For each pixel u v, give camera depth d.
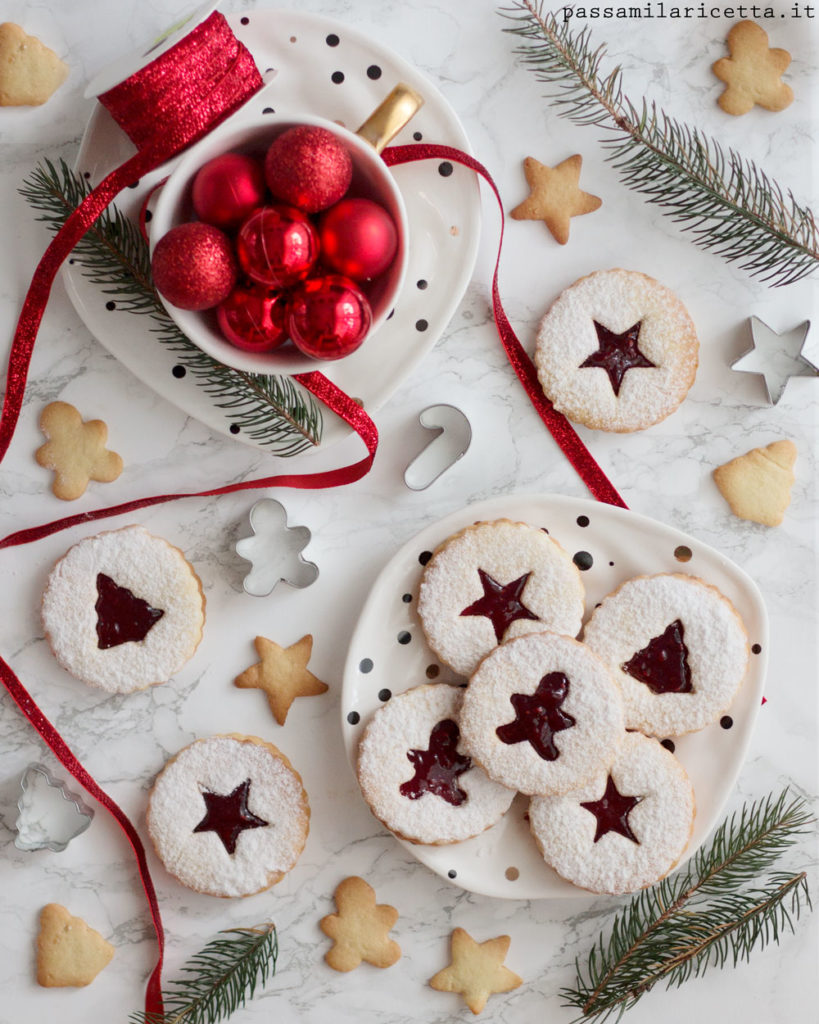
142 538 0.63
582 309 0.64
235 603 0.65
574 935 0.65
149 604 0.63
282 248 0.56
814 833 0.65
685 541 0.63
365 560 0.65
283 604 0.65
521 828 0.64
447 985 0.65
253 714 0.65
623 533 0.64
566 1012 0.65
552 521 0.64
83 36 0.63
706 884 0.63
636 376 0.63
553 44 0.62
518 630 0.63
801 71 0.65
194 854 0.63
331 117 0.62
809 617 0.65
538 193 0.64
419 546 0.63
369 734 0.62
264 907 0.65
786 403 0.65
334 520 0.65
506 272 0.65
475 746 0.62
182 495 0.63
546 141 0.64
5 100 0.62
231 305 0.58
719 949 0.64
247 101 0.59
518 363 0.64
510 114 0.64
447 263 0.62
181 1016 0.63
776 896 0.63
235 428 0.63
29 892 0.65
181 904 0.65
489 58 0.64
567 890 0.63
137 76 0.57
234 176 0.57
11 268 0.63
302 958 0.65
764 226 0.62
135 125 0.58
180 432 0.64
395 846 0.65
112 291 0.62
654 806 0.62
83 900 0.65
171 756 0.65
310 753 0.65
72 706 0.65
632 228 0.65
